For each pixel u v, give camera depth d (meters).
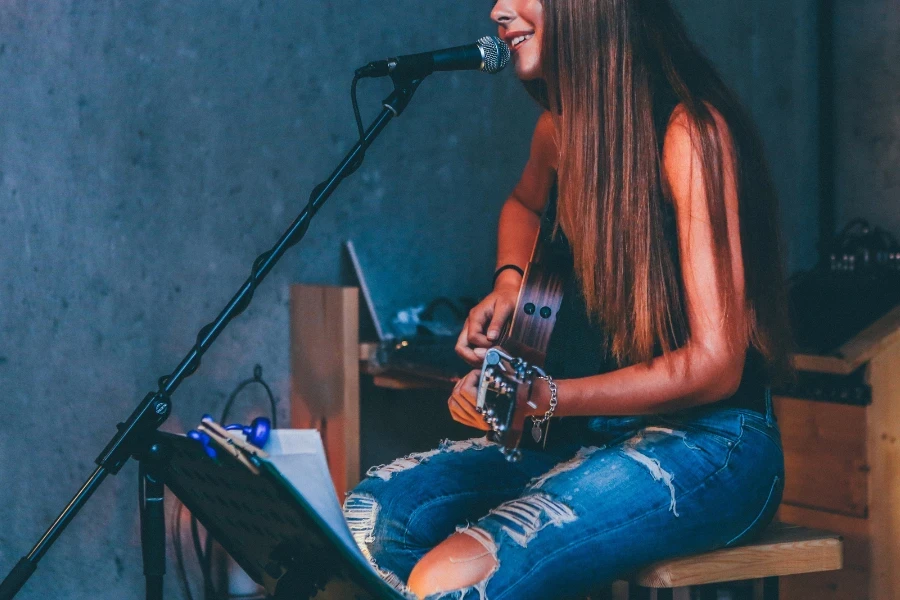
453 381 2.12
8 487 2.39
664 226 1.43
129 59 2.44
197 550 2.45
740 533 1.41
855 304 2.37
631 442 1.43
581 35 1.46
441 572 1.27
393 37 2.74
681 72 1.50
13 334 2.38
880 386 2.20
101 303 2.45
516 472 1.58
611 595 1.55
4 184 2.36
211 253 2.54
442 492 1.54
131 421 1.35
